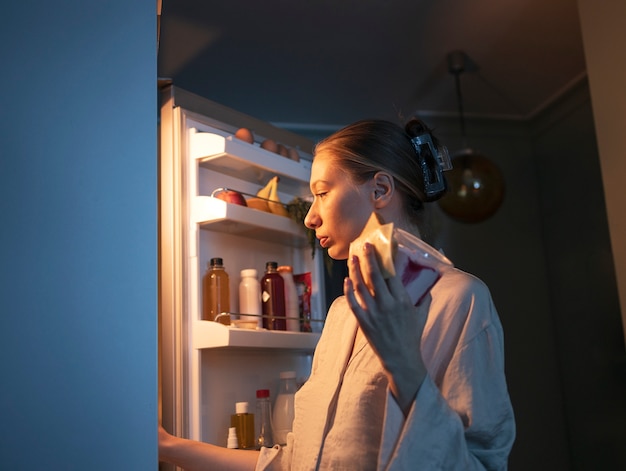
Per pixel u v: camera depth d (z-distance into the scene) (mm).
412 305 914
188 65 3383
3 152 749
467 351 1014
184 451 1484
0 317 715
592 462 3730
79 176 781
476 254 4121
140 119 826
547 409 3969
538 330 4098
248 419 1886
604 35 2459
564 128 4035
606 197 2447
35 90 780
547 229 4223
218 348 1888
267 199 2072
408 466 888
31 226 747
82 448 723
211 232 2010
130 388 757
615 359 3551
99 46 822
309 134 4230
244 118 2209
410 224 1266
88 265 765
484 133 4309
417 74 3607
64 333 739
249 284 2029
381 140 1249
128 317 773
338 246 1270
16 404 704
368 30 3141
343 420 1085
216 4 2869
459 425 923
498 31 3209
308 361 2266
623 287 2363
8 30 781
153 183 820
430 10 3002
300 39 3186
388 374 921
